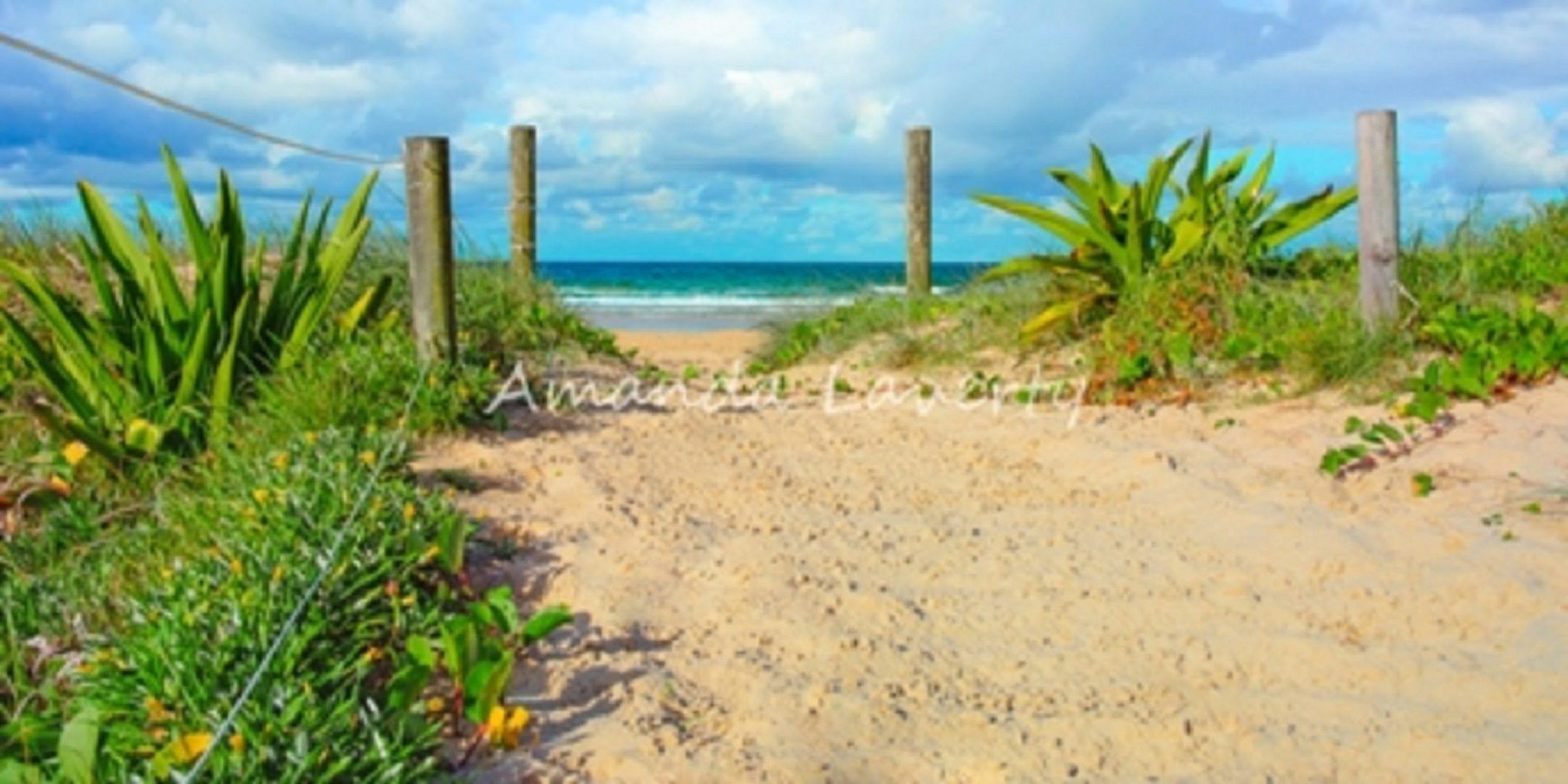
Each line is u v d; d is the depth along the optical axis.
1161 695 3.32
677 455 5.56
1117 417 6.14
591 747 3.00
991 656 3.55
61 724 2.98
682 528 4.48
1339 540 4.20
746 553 4.28
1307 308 6.81
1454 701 3.23
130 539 4.25
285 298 6.11
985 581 4.11
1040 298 8.40
